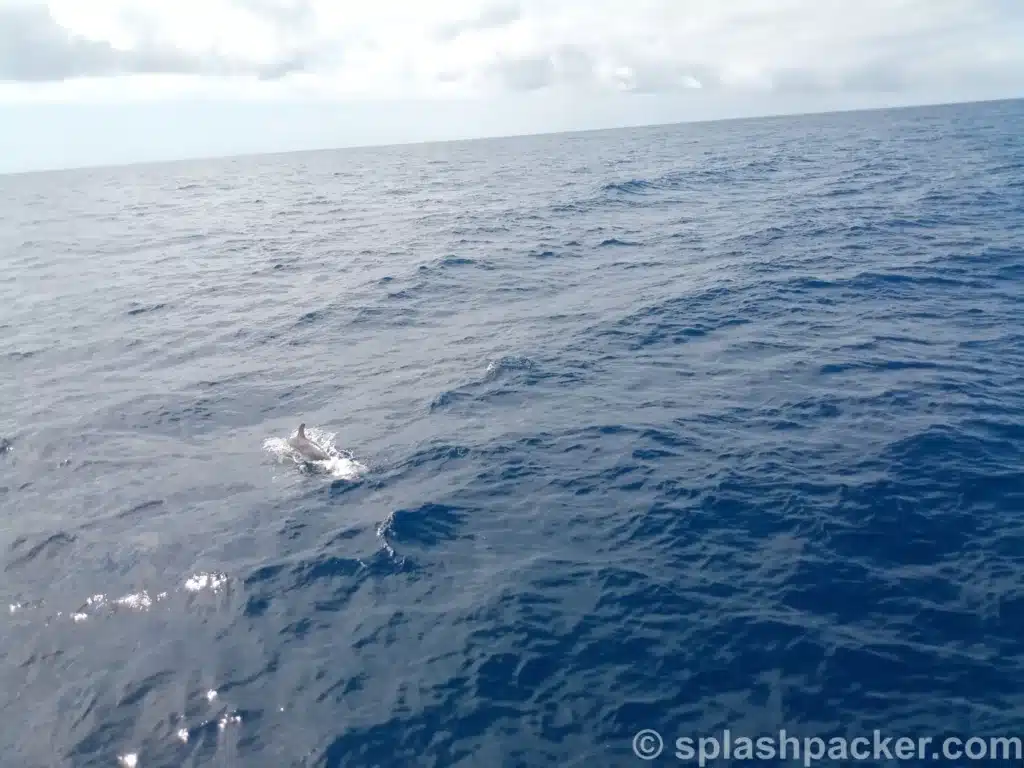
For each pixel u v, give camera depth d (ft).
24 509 46.80
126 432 58.23
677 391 58.95
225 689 31.07
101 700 30.73
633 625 33.73
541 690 30.42
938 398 53.83
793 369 61.26
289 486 48.19
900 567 36.35
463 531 41.78
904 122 345.92
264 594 37.06
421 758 27.53
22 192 266.16
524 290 92.79
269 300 95.76
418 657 32.45
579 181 199.41
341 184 240.73
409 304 89.56
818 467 45.75
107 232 159.53
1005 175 148.56
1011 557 36.37
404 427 56.03
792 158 217.56
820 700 29.22
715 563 37.68
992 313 70.64
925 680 29.78
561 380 62.95
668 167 218.79
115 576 39.17
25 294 105.81
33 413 62.49
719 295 82.33
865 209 124.67
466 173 248.73
